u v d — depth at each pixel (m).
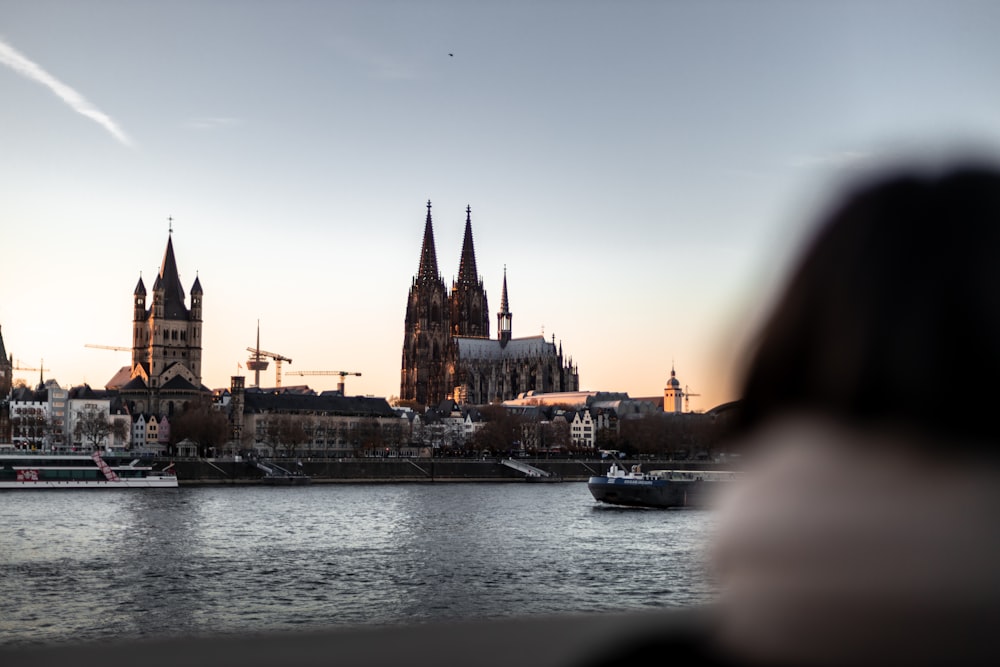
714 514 2.61
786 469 2.50
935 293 2.43
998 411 2.37
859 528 2.37
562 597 76.00
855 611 2.35
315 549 107.62
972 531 2.32
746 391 2.62
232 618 68.00
